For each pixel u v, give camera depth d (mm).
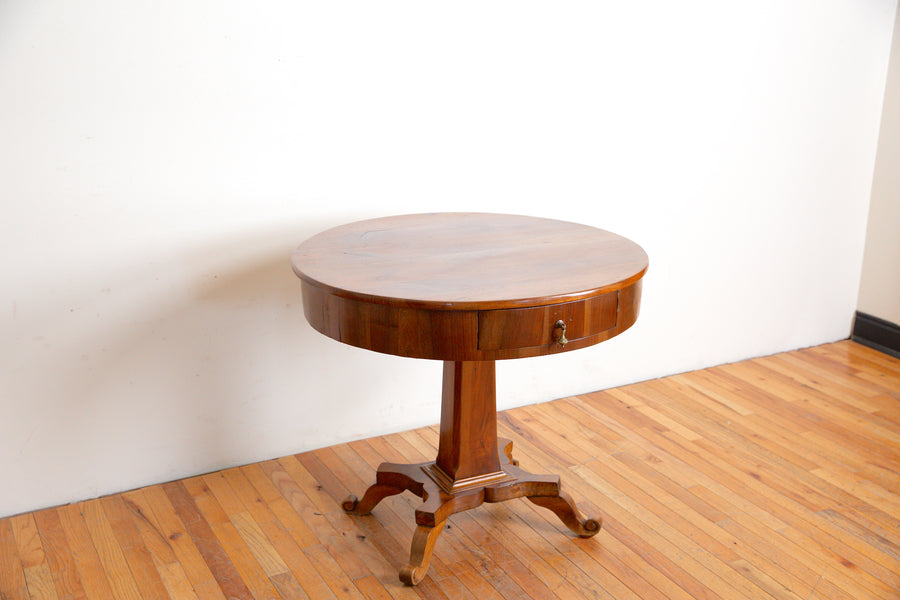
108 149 2486
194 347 2762
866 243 4082
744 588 2303
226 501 2699
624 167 3361
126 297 2621
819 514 2664
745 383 3674
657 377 3730
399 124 2893
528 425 3236
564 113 3172
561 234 2549
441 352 1980
